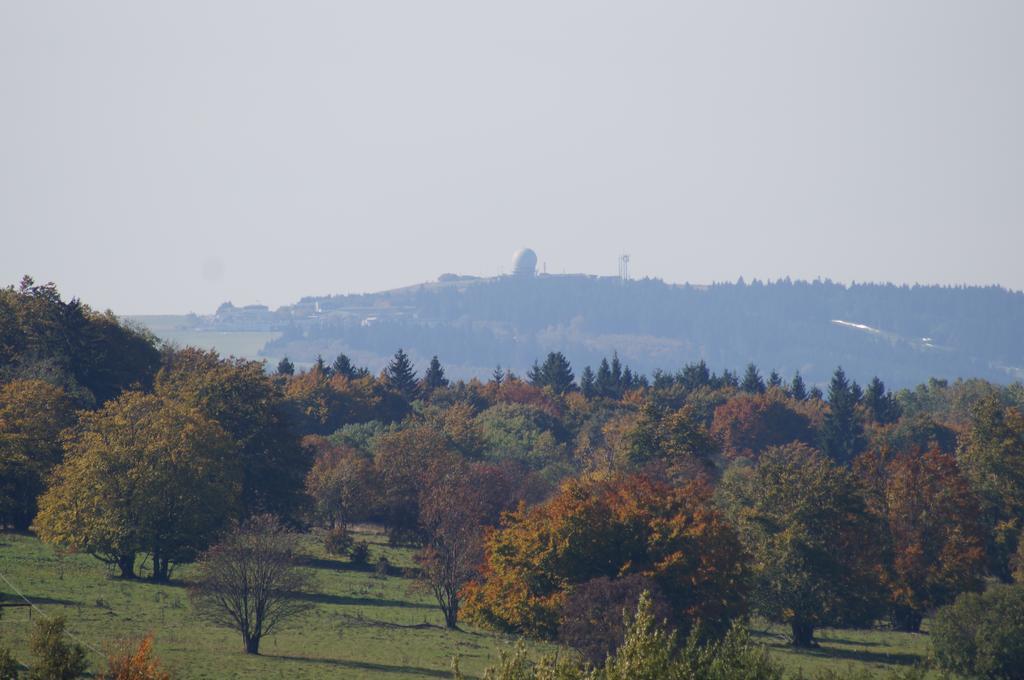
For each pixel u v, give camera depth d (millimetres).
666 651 136625
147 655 177625
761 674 149500
